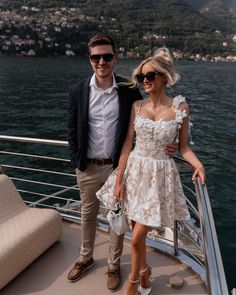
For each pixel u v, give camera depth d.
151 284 2.90
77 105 2.84
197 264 3.06
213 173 12.74
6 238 2.98
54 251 3.35
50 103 28.06
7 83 40.50
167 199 2.53
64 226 3.77
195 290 2.84
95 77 2.79
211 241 1.92
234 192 11.07
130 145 2.71
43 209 3.44
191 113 25.16
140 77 2.49
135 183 2.57
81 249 3.08
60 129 19.28
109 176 2.83
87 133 2.85
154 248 3.30
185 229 4.16
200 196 2.29
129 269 3.10
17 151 14.41
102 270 3.09
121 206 2.69
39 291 2.87
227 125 21.53
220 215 9.36
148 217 2.45
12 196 3.42
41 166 12.72
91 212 3.00
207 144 16.92
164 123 2.45
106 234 3.59
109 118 2.81
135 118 2.60
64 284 2.94
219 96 35.31
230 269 6.88
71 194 10.25
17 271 2.94
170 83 2.45
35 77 48.41
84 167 2.91
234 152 15.68
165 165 2.53
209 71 72.69
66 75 53.06
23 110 24.53
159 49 2.46
